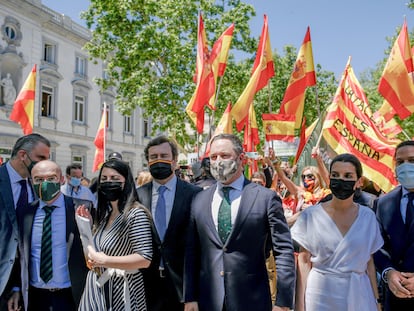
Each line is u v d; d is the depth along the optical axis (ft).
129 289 10.97
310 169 19.29
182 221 13.21
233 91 64.34
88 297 11.05
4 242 11.92
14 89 76.02
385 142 21.12
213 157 10.98
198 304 10.80
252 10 61.21
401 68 21.62
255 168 31.55
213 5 60.34
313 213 10.89
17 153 12.77
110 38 59.82
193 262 11.18
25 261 11.78
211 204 11.07
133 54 56.75
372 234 10.46
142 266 10.80
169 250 13.00
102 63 102.89
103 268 11.16
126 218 11.10
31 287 11.91
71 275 11.82
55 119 86.99
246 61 65.62
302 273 11.34
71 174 24.57
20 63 76.48
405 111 21.58
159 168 13.55
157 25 57.26
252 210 10.53
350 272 10.26
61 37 89.10
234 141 10.97
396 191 11.82
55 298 11.80
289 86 24.90
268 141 23.73
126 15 58.75
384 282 11.55
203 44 24.39
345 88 22.25
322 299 10.36
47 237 11.91
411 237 11.09
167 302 12.68
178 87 59.72
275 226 10.46
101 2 58.13
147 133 123.44
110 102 106.32
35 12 79.15
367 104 22.24
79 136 94.17
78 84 93.97
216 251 10.60
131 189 11.59
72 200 12.59
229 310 10.13
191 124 56.54
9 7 73.92
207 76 24.16
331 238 10.44
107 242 11.02
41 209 12.23
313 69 24.70
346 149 21.29
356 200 14.79
